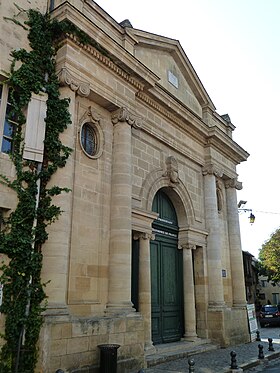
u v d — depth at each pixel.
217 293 17.08
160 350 13.44
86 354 9.76
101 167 12.31
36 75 10.73
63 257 9.97
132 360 10.98
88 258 11.20
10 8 10.84
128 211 12.26
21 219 9.61
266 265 41.94
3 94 10.34
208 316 16.73
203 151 18.81
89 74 11.98
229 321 16.92
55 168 10.44
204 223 18.05
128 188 12.48
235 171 21.22
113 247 11.84
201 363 12.48
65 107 10.97
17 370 8.72
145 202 14.22
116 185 12.39
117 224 12.00
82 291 10.82
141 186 14.17
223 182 20.80
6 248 9.28
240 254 19.83
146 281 13.45
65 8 11.17
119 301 11.36
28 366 8.85
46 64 11.09
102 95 12.30
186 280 16.30
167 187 15.95
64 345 9.28
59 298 9.66
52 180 10.41
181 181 16.67
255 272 46.78
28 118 10.30
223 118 21.22
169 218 16.61
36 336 9.07
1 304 9.02
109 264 11.77
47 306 9.41
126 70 13.16
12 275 9.27
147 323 13.13
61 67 11.24
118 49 12.54
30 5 11.45
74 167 11.39
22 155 10.06
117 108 12.92
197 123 17.48
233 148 20.23
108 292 11.54
